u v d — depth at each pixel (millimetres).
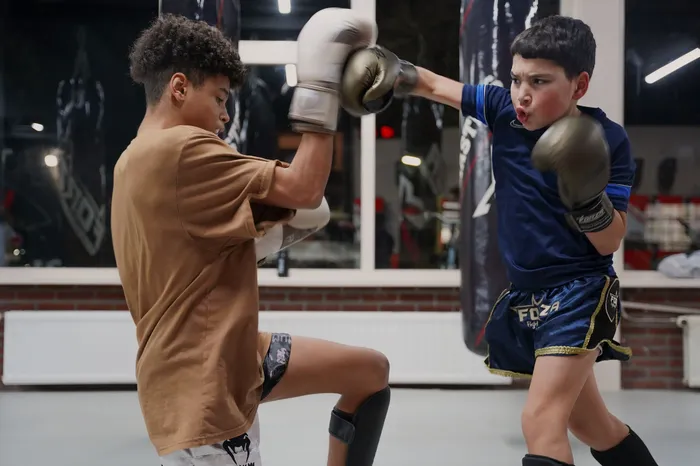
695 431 3186
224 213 1206
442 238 4410
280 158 4449
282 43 4375
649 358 4293
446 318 4105
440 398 3900
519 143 1485
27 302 4199
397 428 3189
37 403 3795
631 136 4469
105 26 4438
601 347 1445
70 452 2789
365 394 1534
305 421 3297
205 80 1278
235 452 1205
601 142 1229
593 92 4266
